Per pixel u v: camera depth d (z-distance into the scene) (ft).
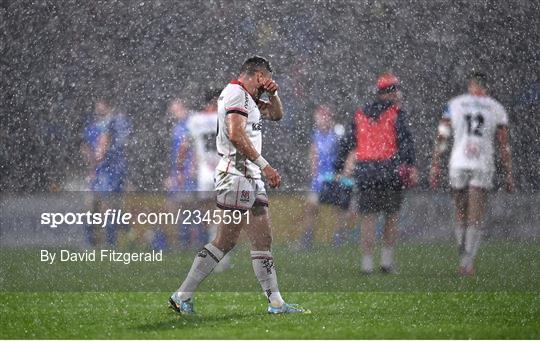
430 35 111.86
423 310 58.39
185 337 47.78
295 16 114.93
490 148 78.69
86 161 110.11
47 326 52.24
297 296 64.69
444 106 104.37
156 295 64.44
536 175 101.81
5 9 113.50
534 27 109.91
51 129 112.27
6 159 111.65
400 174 82.02
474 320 54.44
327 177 93.71
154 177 103.65
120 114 110.52
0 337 48.96
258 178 53.98
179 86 111.04
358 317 55.21
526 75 109.40
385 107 84.17
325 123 107.24
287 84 112.27
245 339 46.96
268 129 108.06
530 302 61.67
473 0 112.98
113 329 50.78
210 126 84.84
